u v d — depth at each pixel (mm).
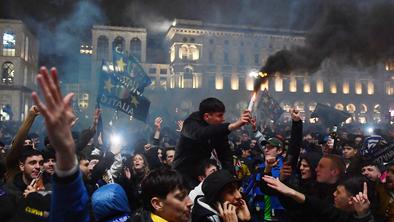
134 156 7105
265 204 6777
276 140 6547
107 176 6781
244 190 7145
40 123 16391
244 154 11125
